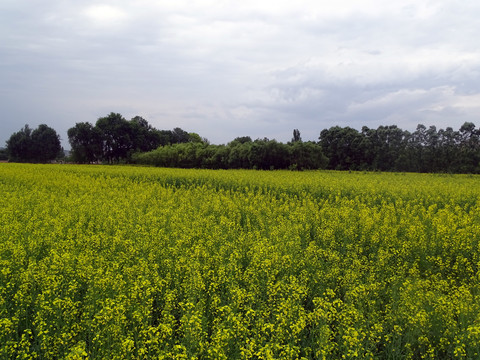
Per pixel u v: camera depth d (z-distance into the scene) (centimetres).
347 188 2659
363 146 8712
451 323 711
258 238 1307
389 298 870
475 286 970
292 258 1063
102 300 777
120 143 10325
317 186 2728
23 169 4534
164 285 884
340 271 1016
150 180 3603
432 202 2291
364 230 1421
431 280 1014
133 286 812
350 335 621
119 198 2231
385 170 8638
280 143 6122
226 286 873
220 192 2692
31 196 2159
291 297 785
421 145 8862
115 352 607
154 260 1067
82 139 9788
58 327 667
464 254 1213
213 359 581
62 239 1250
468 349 640
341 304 754
